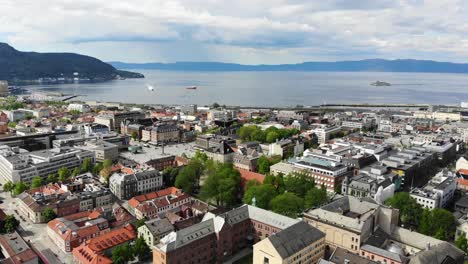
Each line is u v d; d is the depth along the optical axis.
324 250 191.25
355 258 165.12
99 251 189.00
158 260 173.38
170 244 172.00
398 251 185.38
